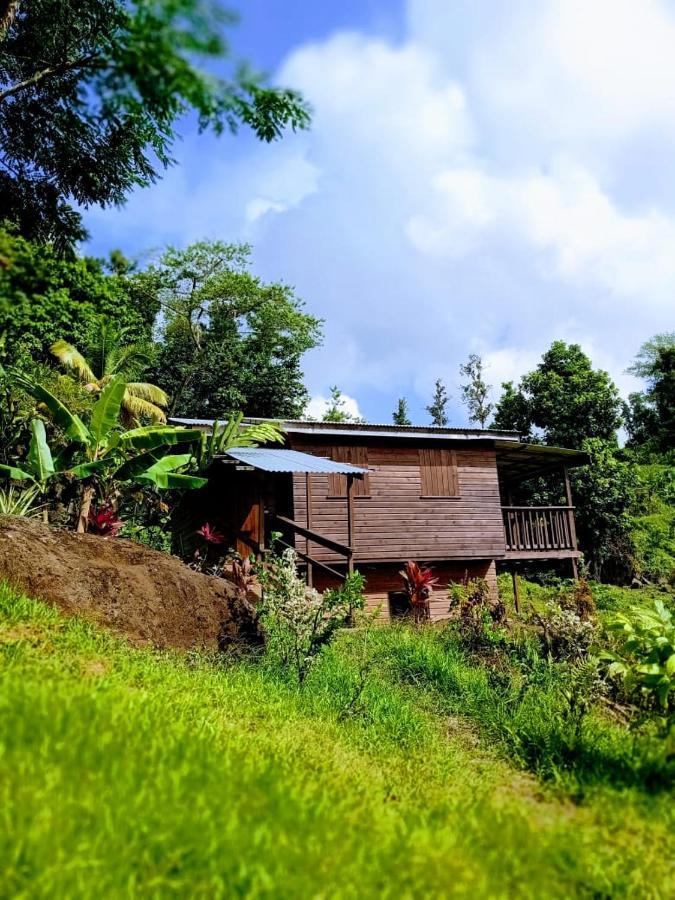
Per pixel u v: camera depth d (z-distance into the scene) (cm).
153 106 527
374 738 593
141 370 2984
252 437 1407
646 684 630
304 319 4103
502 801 436
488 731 668
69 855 244
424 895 270
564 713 626
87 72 456
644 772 466
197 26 420
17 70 1174
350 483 1426
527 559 1938
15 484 1297
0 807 264
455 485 1848
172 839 268
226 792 321
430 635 1089
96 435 1077
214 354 3809
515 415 3584
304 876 262
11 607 640
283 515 1712
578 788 456
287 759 443
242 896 251
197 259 3872
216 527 1596
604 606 2116
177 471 1335
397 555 1728
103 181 1239
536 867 313
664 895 325
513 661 936
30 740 323
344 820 332
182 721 441
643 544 2880
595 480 2742
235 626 859
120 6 1003
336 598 829
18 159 1227
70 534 834
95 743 335
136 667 596
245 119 515
